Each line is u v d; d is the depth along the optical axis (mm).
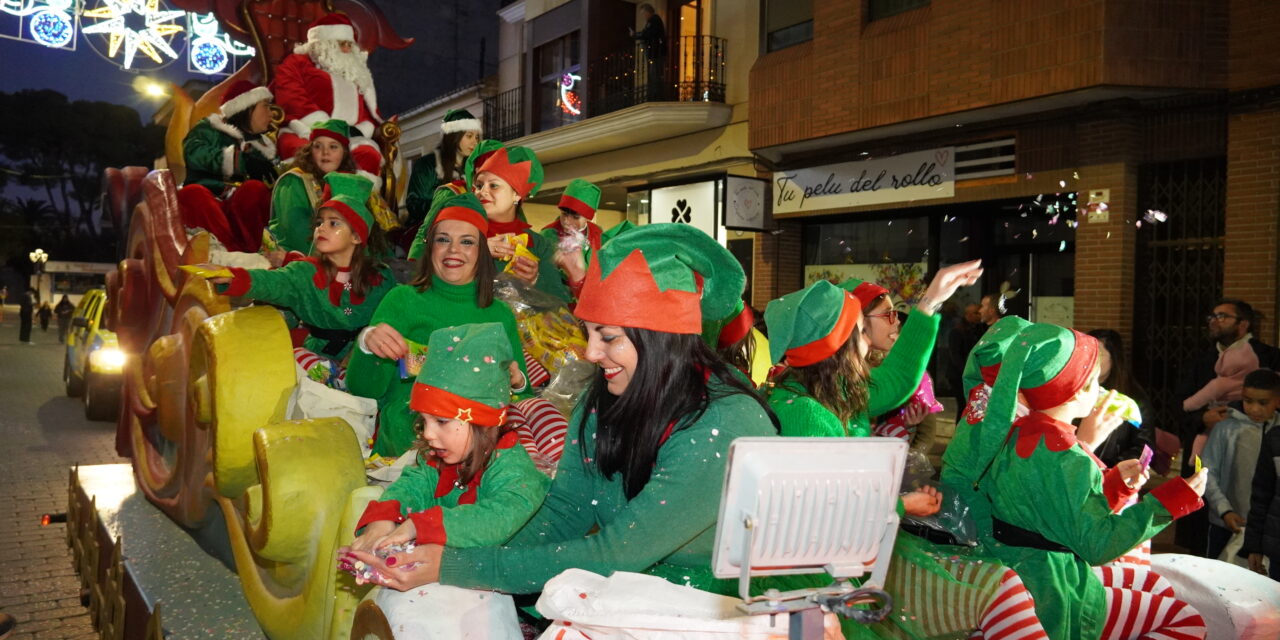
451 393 2195
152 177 5160
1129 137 9547
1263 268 8672
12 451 9250
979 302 11625
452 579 1988
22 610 4832
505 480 2215
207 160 5711
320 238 3611
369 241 3912
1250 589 3041
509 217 4547
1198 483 2361
